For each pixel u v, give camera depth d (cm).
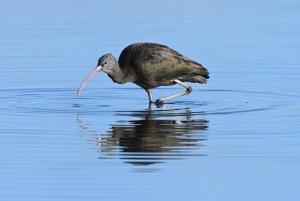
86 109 1869
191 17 2823
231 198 1273
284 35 2588
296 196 1282
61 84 2127
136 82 1953
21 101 1944
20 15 2853
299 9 2934
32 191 1304
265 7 2980
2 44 2500
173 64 1933
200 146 1540
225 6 2997
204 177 1370
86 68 2270
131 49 1942
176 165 1431
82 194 1291
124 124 1714
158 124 1711
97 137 1605
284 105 1894
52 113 1819
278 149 1516
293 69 2248
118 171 1400
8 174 1384
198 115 1798
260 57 2361
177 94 1969
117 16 2838
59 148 1532
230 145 1545
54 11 2920
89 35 2586
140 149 1524
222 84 2133
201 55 2378
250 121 1731
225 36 2580
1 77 2177
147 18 2808
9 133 1633
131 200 1265
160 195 1288
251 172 1391
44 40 2541
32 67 2272
